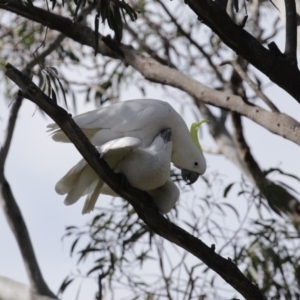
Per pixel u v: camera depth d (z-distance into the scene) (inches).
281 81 337.1
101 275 407.2
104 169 303.4
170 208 347.6
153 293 436.8
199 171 370.9
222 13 319.3
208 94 438.6
